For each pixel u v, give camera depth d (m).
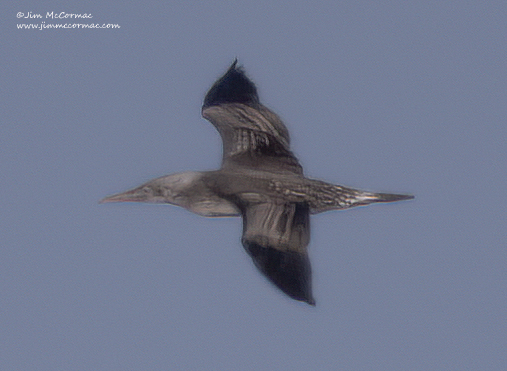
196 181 16.42
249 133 16.94
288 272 14.45
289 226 15.22
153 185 16.69
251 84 17.16
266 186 15.99
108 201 16.75
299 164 16.62
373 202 16.27
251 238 14.84
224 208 16.23
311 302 14.09
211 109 17.11
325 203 16.08
